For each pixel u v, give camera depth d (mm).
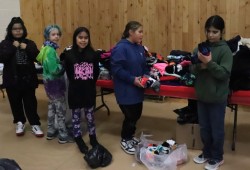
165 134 3480
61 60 3211
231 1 4281
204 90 2533
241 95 2764
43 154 3092
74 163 2904
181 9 4586
